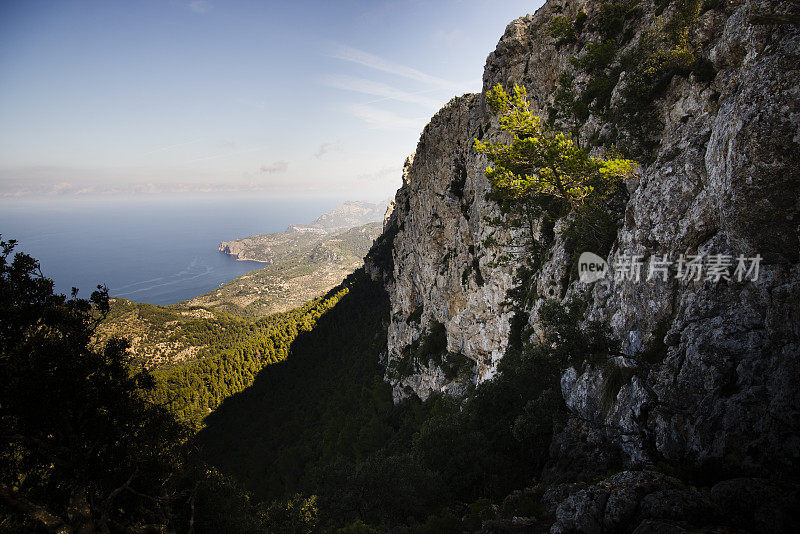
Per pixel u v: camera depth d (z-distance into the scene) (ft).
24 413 43.78
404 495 61.87
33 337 48.91
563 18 143.95
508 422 81.71
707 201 50.29
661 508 28.12
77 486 46.68
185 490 61.72
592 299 80.23
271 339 527.81
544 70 157.58
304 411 359.25
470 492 66.33
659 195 58.85
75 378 48.03
